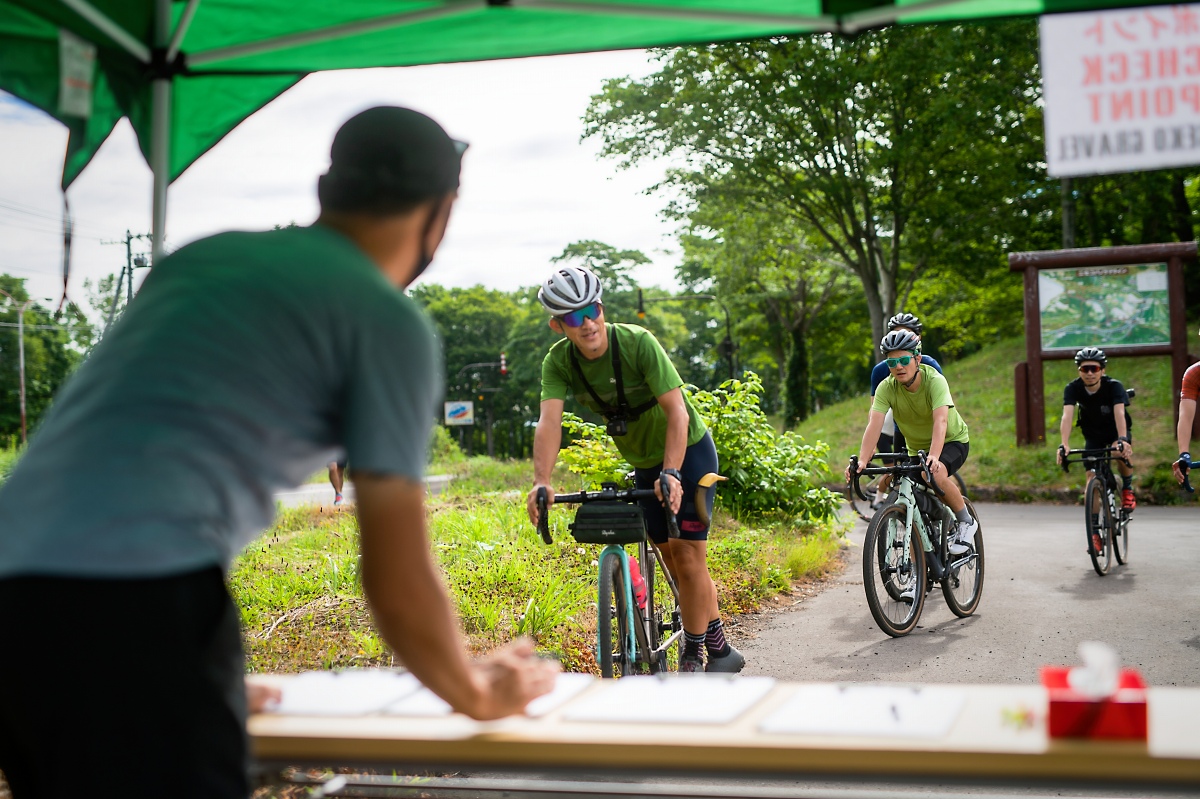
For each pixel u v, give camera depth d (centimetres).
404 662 169
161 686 147
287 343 158
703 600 494
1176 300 1995
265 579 764
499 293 9050
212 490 153
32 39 263
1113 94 251
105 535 146
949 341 4297
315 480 3078
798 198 2914
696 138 2798
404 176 177
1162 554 1041
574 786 293
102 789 146
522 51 328
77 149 271
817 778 174
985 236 2889
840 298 4512
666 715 191
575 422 1174
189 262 167
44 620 145
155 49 298
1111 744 169
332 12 304
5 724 153
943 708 189
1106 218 3081
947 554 736
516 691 187
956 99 2534
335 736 190
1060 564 993
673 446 447
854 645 662
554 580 738
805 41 2647
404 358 164
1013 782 169
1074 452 955
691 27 311
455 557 853
